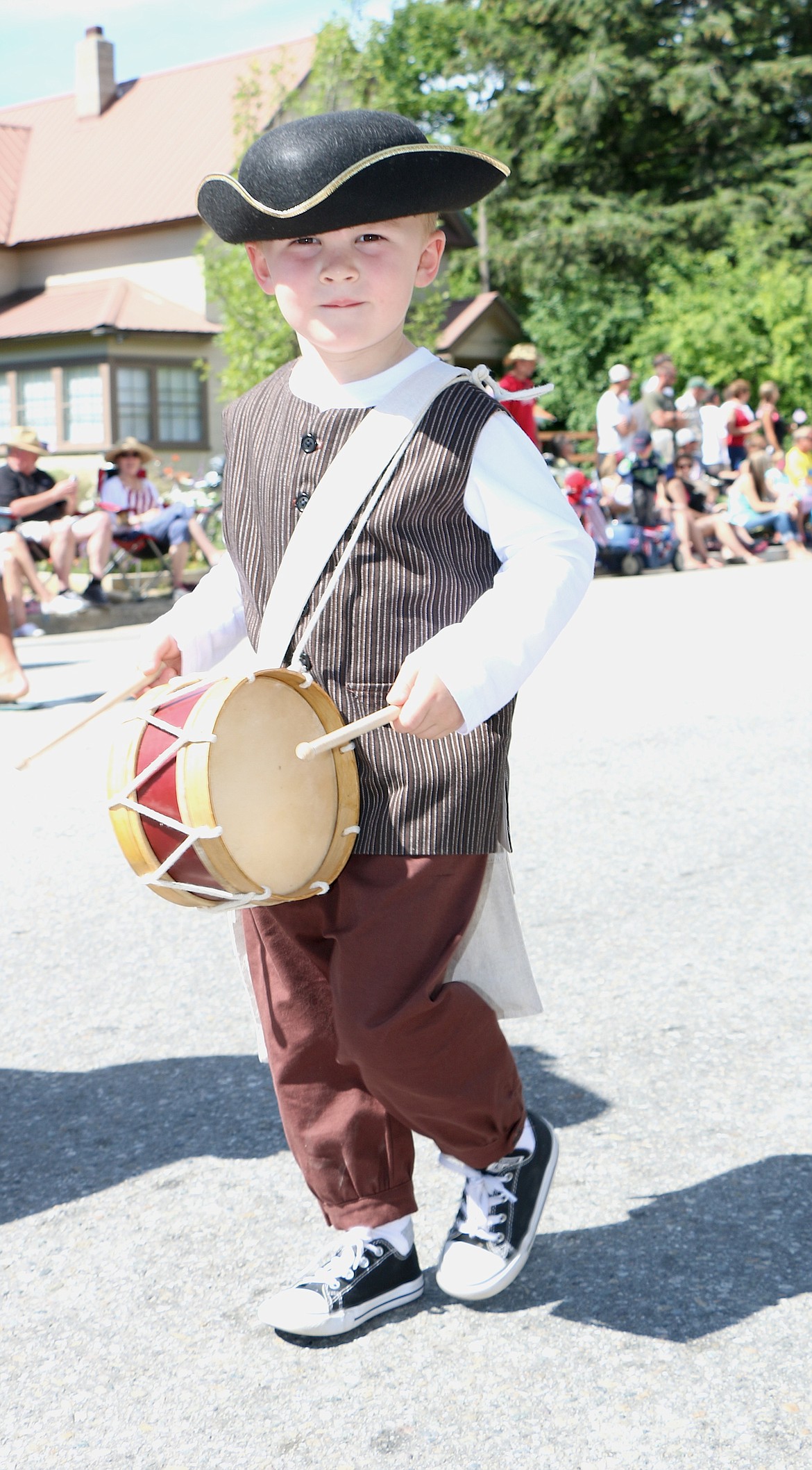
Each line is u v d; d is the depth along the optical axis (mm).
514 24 32500
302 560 2141
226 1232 2672
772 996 3627
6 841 5328
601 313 29688
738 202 30766
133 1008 3754
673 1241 2549
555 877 4602
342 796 2117
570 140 32281
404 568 2127
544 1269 2484
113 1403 2189
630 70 30984
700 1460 1993
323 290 2064
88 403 25766
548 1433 2064
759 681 7820
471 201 2104
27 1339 2363
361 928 2145
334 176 1986
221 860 1974
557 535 2139
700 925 4133
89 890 4730
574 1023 3506
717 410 15945
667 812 5285
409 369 2174
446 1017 2164
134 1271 2555
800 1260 2480
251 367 18281
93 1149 3010
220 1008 3740
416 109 39750
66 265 27938
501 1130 2322
